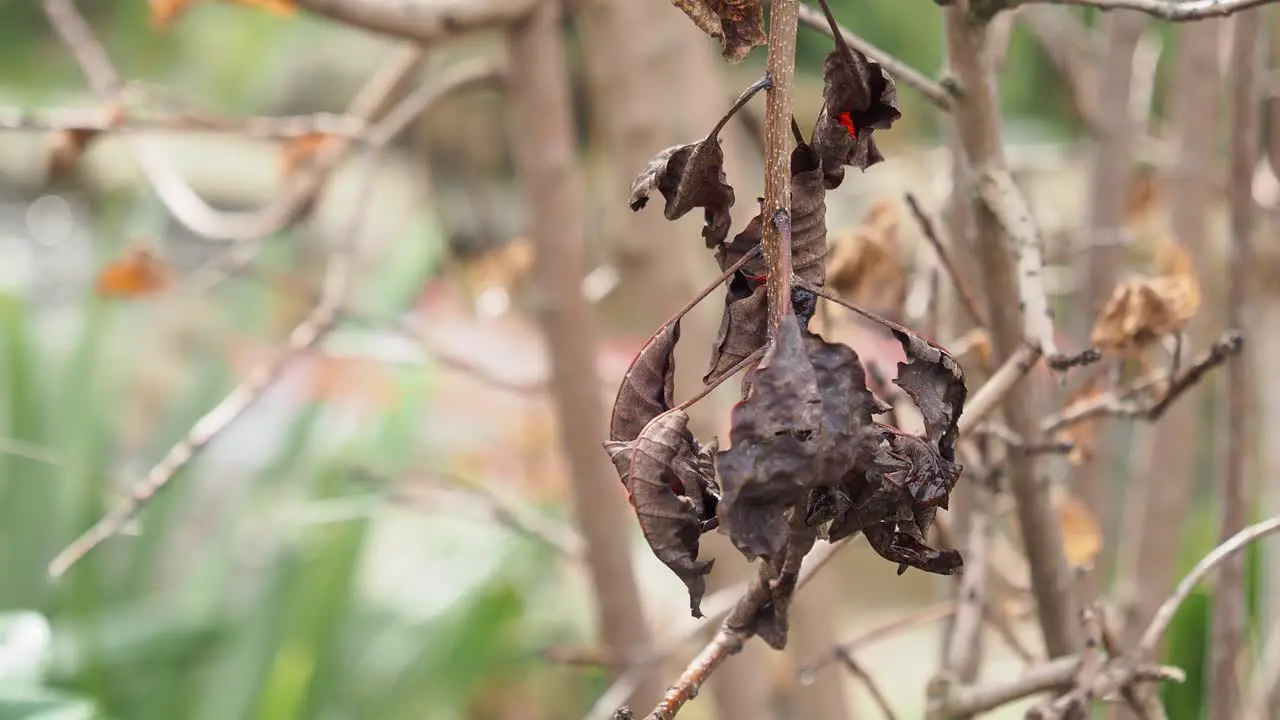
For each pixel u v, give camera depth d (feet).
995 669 10.35
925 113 15.14
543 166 7.28
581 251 7.46
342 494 10.62
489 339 14.84
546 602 14.37
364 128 7.39
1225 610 6.24
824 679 7.80
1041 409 5.73
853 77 4.17
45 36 25.21
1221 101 8.40
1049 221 11.41
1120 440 10.40
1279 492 8.08
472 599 11.48
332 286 6.88
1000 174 4.78
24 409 11.25
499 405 14.24
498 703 13.98
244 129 7.00
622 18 7.19
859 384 3.99
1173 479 7.65
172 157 22.31
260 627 10.21
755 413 3.98
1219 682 6.29
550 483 12.79
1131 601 7.79
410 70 7.73
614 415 4.21
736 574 7.50
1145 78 9.53
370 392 12.32
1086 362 4.53
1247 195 6.09
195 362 13.47
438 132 18.94
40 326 14.62
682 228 7.38
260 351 12.52
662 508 4.09
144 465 12.44
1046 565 5.17
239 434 13.46
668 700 4.23
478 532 12.44
